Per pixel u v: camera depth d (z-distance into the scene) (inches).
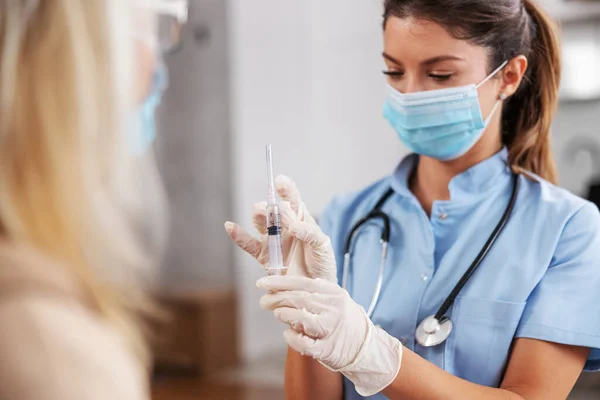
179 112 215.8
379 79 215.5
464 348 50.1
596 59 182.7
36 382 21.9
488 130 55.3
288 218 45.8
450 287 52.1
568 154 189.9
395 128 56.1
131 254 26.3
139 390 24.5
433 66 51.9
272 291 42.4
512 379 48.5
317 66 224.7
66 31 24.7
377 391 43.8
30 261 23.9
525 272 50.4
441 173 56.5
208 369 195.5
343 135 221.5
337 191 223.0
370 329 42.8
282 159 220.4
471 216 54.4
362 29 217.6
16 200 24.6
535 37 55.7
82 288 24.8
